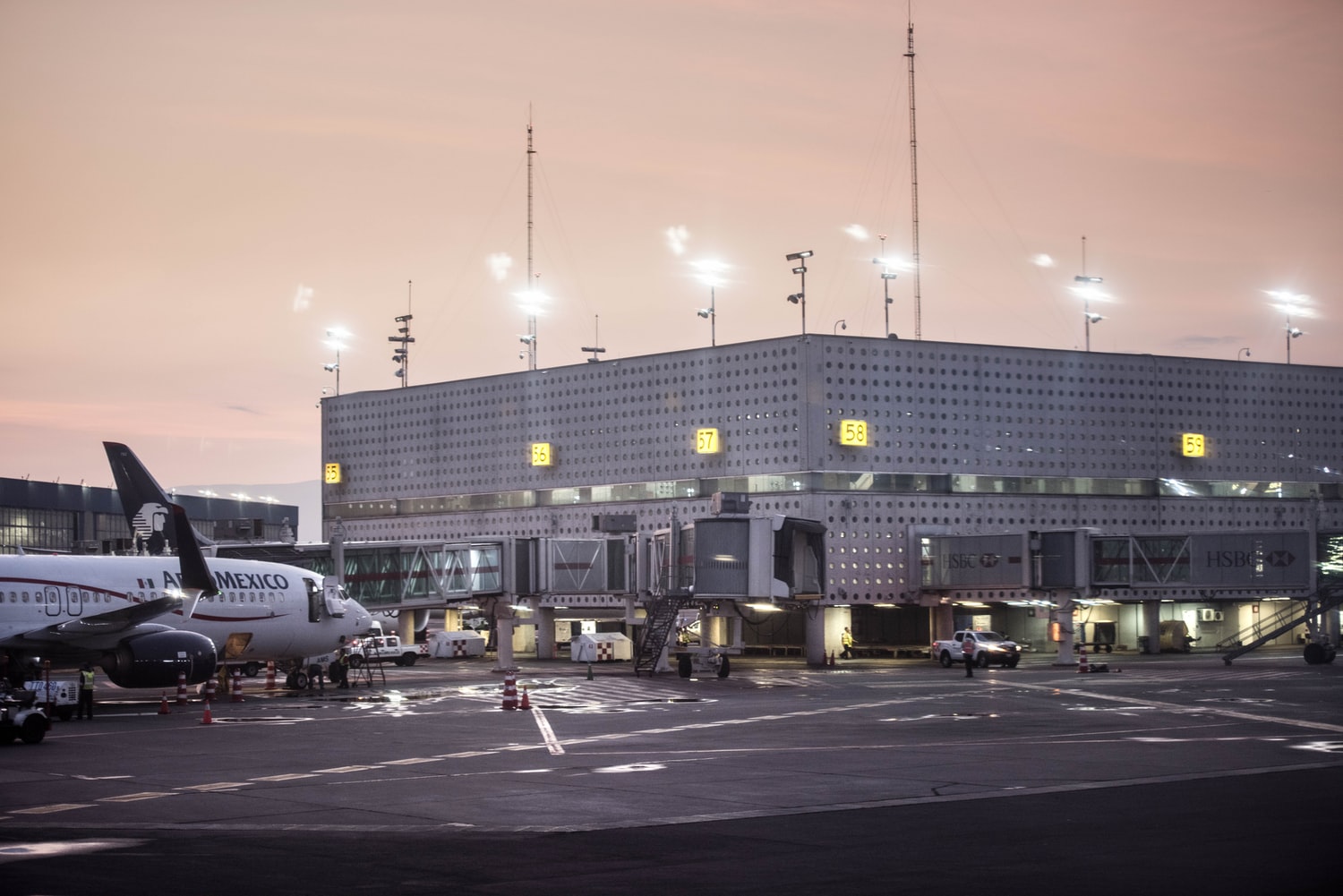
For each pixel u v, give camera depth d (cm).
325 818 2478
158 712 5016
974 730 4056
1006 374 9438
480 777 3030
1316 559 8131
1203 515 9956
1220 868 1956
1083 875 1916
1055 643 9738
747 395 9262
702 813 2512
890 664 8575
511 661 8200
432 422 10994
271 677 6128
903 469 9119
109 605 5416
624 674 7619
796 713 4747
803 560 7606
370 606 7638
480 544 8044
